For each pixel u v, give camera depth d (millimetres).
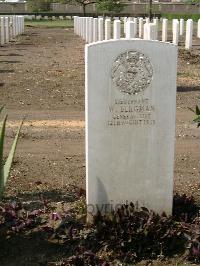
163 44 2910
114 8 27234
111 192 3057
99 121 2959
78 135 4902
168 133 3012
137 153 3020
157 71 2936
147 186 3068
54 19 33531
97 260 2840
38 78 7824
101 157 3006
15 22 18141
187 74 8461
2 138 2961
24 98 6418
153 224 2959
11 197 3500
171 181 3076
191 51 12203
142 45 2902
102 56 2889
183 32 17875
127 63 2910
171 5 36469
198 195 3566
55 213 3088
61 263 2842
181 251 2934
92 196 3055
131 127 2982
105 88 2926
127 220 2973
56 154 4391
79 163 4188
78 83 7398
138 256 2914
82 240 2969
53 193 3574
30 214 3086
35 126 5160
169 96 2967
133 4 36000
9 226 3037
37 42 15727
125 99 2945
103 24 14203
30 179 3840
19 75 8156
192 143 4707
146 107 2967
